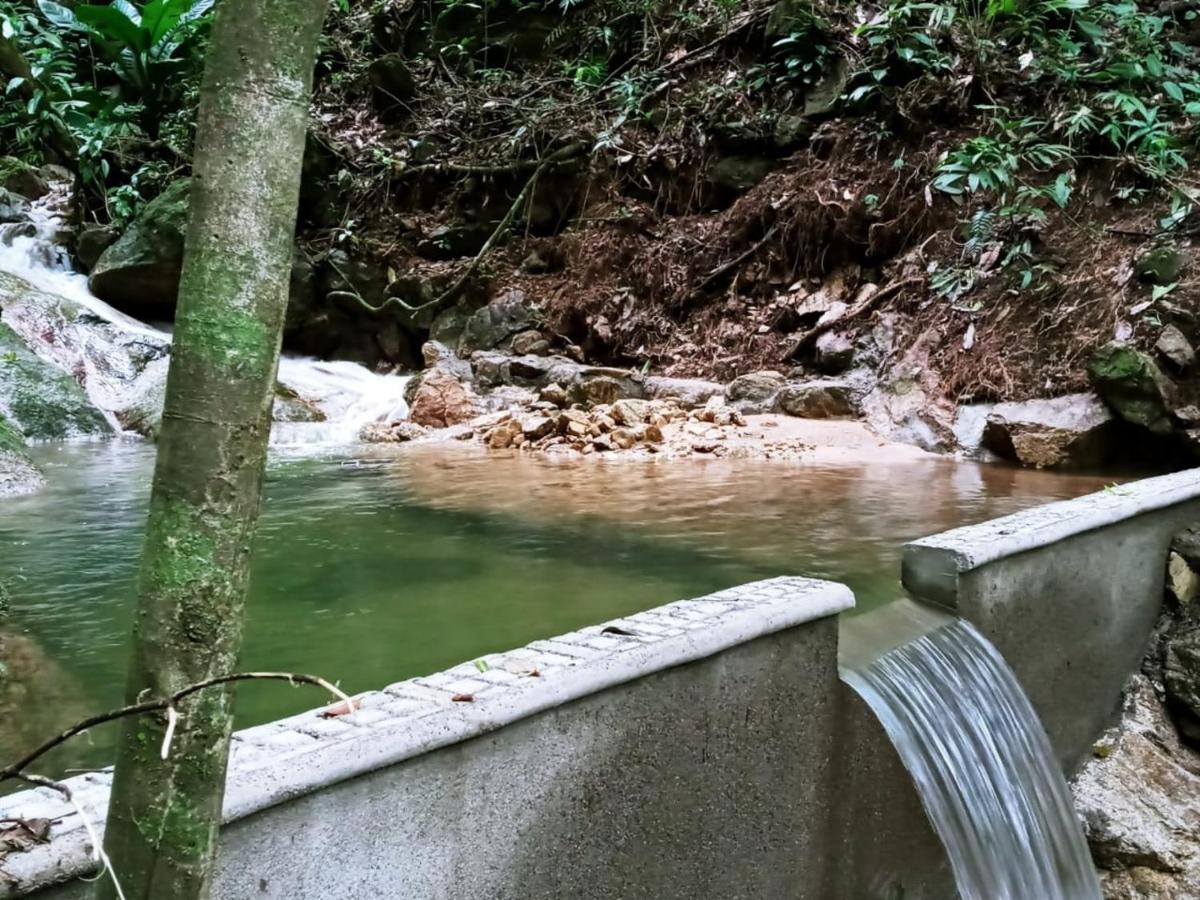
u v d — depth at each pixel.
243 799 1.21
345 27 10.73
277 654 2.35
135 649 0.83
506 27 10.01
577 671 1.65
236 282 0.82
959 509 4.10
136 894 0.82
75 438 6.32
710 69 8.54
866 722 2.27
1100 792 3.14
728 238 7.59
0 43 8.43
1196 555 3.58
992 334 5.95
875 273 6.99
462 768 1.49
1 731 1.91
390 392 7.74
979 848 2.36
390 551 3.37
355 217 8.99
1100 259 5.88
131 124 9.48
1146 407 5.07
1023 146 6.50
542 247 8.38
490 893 1.55
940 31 7.23
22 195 9.45
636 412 6.24
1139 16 7.10
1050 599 3.04
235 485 0.83
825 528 3.74
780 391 6.43
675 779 1.86
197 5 9.05
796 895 2.18
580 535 3.62
